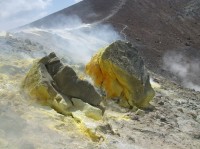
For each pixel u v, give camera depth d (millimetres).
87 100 11820
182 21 61469
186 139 12125
